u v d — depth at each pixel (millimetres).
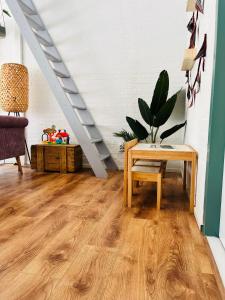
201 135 1973
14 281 1199
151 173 2244
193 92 2594
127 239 1653
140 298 1094
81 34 4062
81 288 1155
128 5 3895
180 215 2109
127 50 3963
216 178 1645
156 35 3865
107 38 4004
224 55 1563
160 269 1315
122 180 3350
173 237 1692
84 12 4027
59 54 4137
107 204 2365
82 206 2295
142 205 2361
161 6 3812
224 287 1155
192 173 2156
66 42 4105
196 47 2527
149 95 3967
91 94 4121
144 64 3939
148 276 1253
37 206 2273
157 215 2102
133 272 1284
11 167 4199
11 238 1643
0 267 1312
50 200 2455
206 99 1820
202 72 2025
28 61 4273
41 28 3906
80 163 4078
